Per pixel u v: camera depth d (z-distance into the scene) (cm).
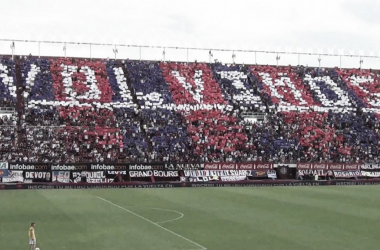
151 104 8538
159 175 6919
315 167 7469
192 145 7706
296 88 9706
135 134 7694
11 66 8706
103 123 7831
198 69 9775
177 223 3672
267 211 4266
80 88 8606
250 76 9831
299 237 3197
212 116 8456
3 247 2916
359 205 4672
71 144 7269
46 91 8356
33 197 5256
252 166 7262
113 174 6750
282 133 8319
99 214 4091
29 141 7162
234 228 3484
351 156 8069
